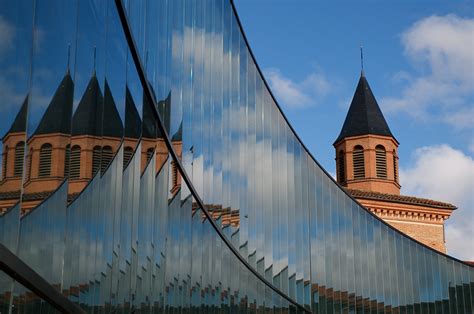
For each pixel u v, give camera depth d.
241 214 22.55
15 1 6.79
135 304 12.46
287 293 26.95
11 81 6.77
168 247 15.01
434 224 54.16
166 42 14.77
